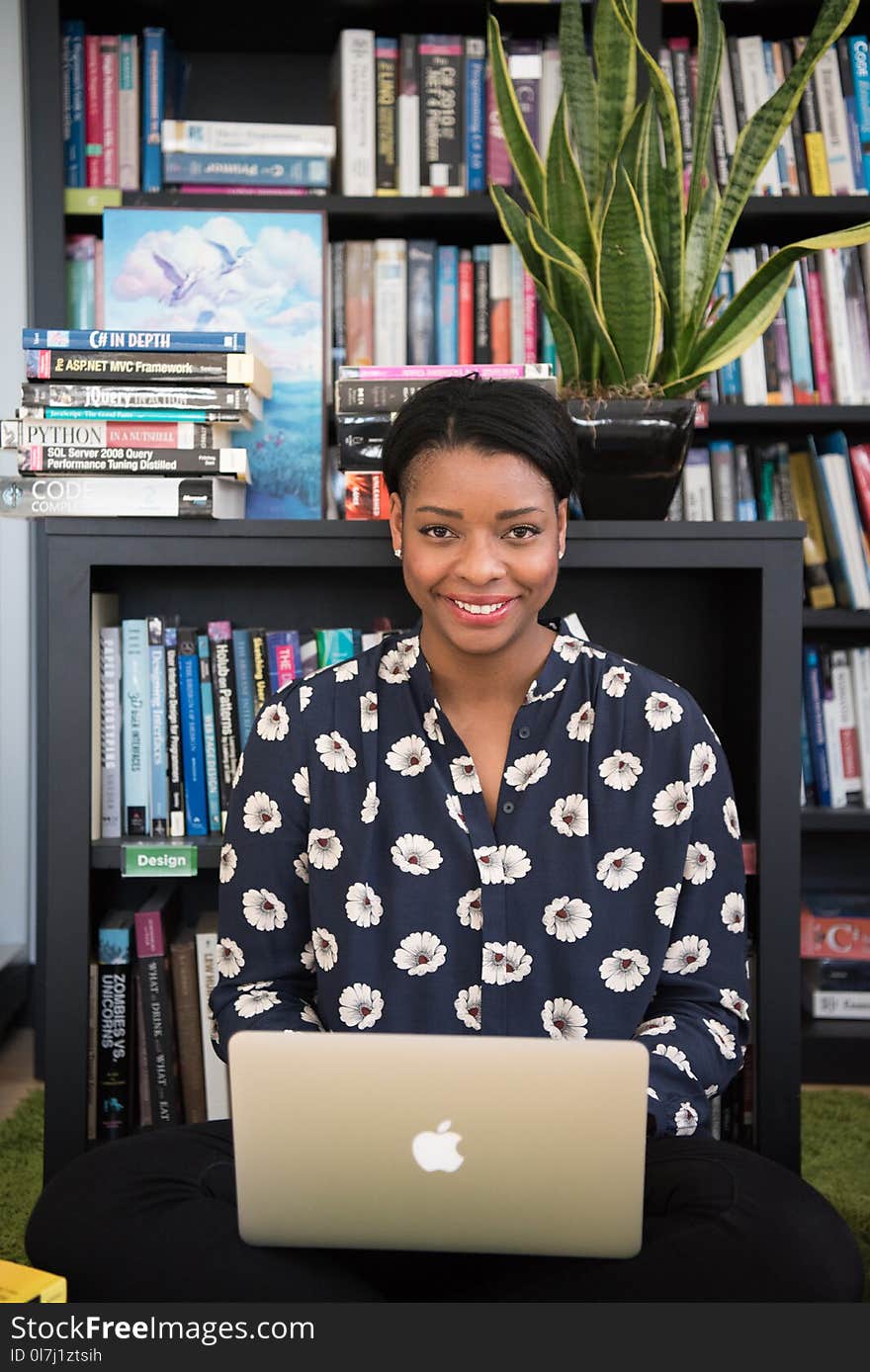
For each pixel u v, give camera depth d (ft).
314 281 5.91
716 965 4.29
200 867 5.28
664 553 5.16
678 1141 3.87
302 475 5.86
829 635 8.23
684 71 7.65
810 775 7.80
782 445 7.80
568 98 5.90
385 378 5.40
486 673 4.30
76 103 7.62
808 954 7.79
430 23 7.83
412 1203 3.15
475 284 7.69
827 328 7.74
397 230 7.86
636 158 5.67
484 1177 3.11
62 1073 5.21
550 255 5.46
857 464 7.63
